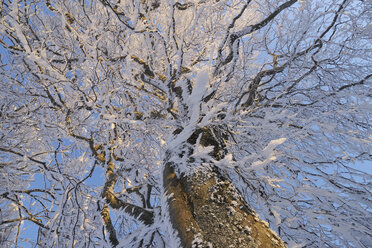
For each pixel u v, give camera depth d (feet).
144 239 8.68
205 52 15.15
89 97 13.25
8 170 14.23
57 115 14.52
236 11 14.89
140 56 14.62
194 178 6.47
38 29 14.03
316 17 13.08
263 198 9.63
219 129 9.49
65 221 13.15
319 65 13.67
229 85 13.69
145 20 11.33
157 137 13.37
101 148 15.33
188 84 9.30
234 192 6.26
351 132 11.71
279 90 13.47
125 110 14.14
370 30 12.96
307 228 13.12
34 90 14.42
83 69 14.46
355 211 12.37
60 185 14.60
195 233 5.35
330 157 14.51
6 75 12.67
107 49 14.51
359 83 12.48
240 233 5.21
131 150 15.31
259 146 12.76
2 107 14.16
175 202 6.17
